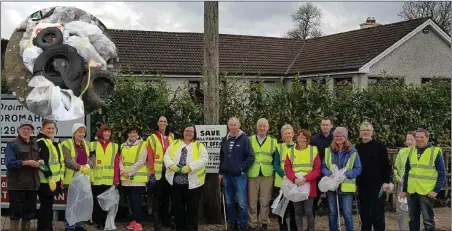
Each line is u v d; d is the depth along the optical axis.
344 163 7.68
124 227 8.82
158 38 24.11
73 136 8.19
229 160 8.41
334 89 10.63
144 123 9.43
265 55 25.72
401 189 8.57
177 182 8.23
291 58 26.00
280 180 8.27
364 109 10.77
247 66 24.20
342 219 9.62
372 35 24.02
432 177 7.56
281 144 8.35
